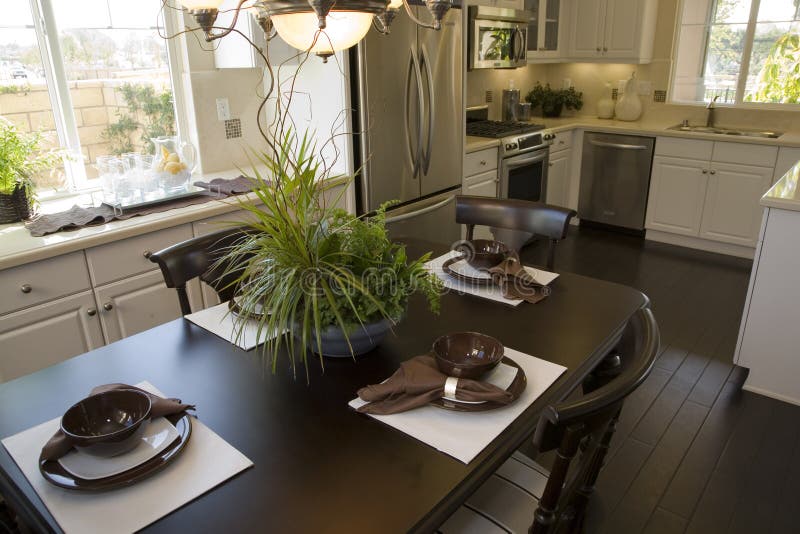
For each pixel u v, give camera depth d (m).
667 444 2.28
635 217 4.73
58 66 2.66
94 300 2.26
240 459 1.07
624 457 2.21
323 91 3.02
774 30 4.29
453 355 1.37
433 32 3.19
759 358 2.56
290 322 1.31
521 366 1.37
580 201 5.02
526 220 2.23
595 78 5.20
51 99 2.68
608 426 1.25
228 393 1.29
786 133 4.29
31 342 2.11
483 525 1.28
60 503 0.97
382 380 1.33
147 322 2.46
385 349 1.47
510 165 4.20
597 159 4.80
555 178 4.80
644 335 1.26
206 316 1.68
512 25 4.14
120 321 2.37
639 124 4.80
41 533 0.91
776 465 2.16
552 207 2.17
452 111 3.49
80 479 1.00
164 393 1.29
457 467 1.05
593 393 1.02
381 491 0.99
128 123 2.97
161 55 3.02
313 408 1.23
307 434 1.14
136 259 2.36
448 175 3.60
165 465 1.04
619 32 4.65
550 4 4.67
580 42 4.88
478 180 4.00
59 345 2.19
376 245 1.38
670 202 4.50
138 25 2.90
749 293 2.52
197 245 1.84
